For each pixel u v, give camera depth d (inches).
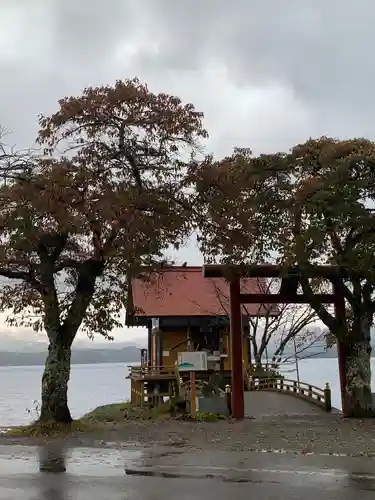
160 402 1116.5
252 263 775.1
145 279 744.3
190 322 1296.8
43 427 641.6
